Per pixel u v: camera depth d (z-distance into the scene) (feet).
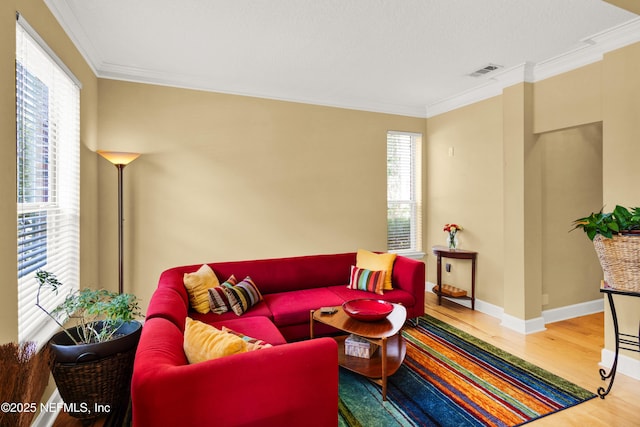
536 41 9.09
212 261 12.20
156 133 11.39
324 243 13.99
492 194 12.62
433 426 6.41
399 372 8.46
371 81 12.12
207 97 12.05
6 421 3.50
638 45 8.13
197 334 5.08
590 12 7.67
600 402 7.20
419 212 15.92
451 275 14.62
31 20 6.00
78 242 8.66
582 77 9.76
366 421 6.56
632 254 6.57
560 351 9.66
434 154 15.43
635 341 8.21
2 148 4.90
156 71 11.12
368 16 7.86
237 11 7.65
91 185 10.00
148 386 3.92
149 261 11.39
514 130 11.29
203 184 12.03
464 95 13.53
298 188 13.47
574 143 12.55
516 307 11.27
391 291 11.28
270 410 4.49
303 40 9.03
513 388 7.73
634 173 8.17
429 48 9.50
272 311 9.41
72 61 8.27
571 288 12.53
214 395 4.18
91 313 6.46
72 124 8.50
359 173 14.55
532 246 11.21
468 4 7.36
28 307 6.10
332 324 7.95
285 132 13.20
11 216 5.15
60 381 6.17
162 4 7.38
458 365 8.82
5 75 4.96
